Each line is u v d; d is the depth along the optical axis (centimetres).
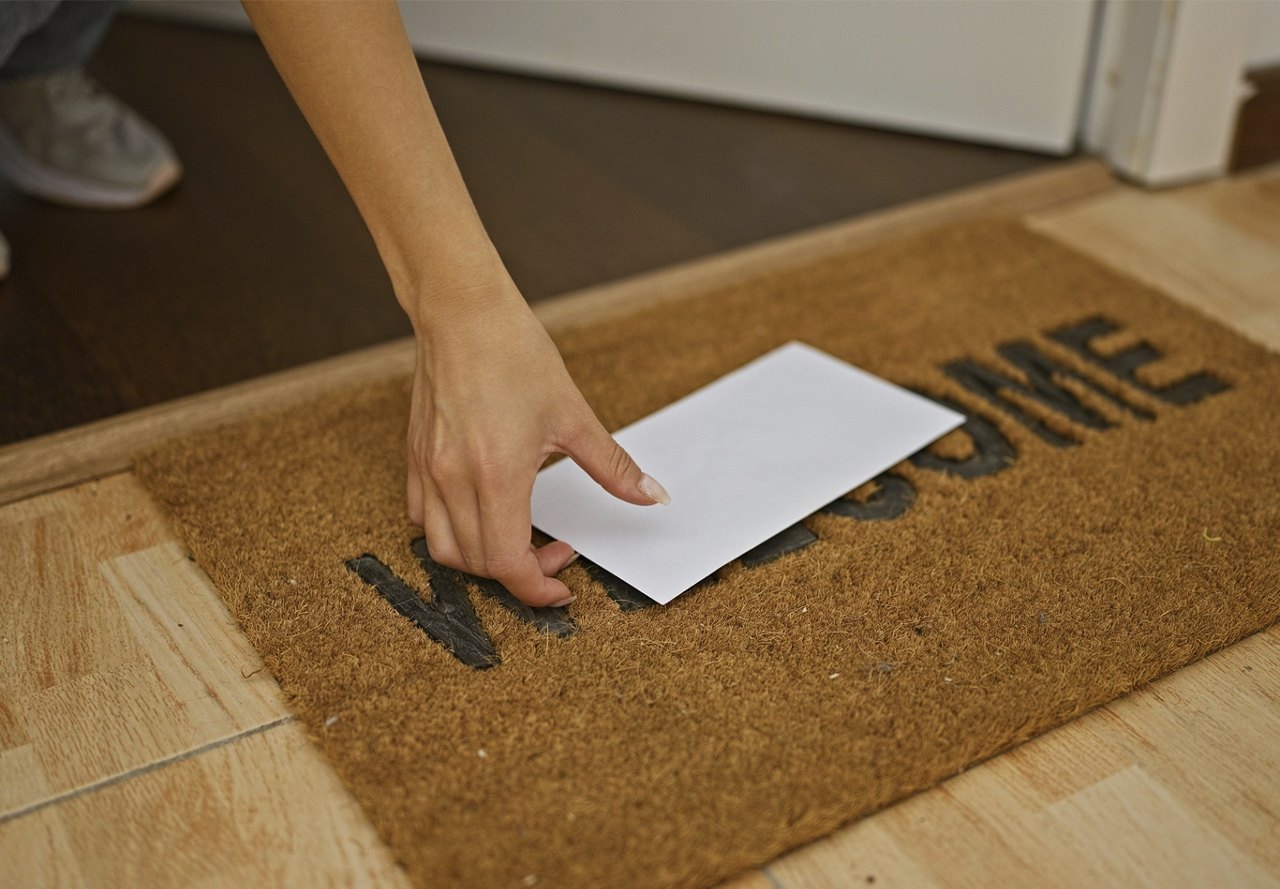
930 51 147
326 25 65
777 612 78
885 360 107
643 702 72
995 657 74
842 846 65
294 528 87
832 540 85
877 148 150
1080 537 84
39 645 79
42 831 66
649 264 125
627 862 62
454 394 72
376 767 68
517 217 134
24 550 88
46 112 135
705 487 90
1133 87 140
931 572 82
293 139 156
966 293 117
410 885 63
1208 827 65
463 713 71
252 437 98
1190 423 97
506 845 63
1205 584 80
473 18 168
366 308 119
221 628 80
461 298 72
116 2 122
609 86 167
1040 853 64
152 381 107
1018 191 137
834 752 68
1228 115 141
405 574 83
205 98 166
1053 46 139
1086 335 110
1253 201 140
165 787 69
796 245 126
